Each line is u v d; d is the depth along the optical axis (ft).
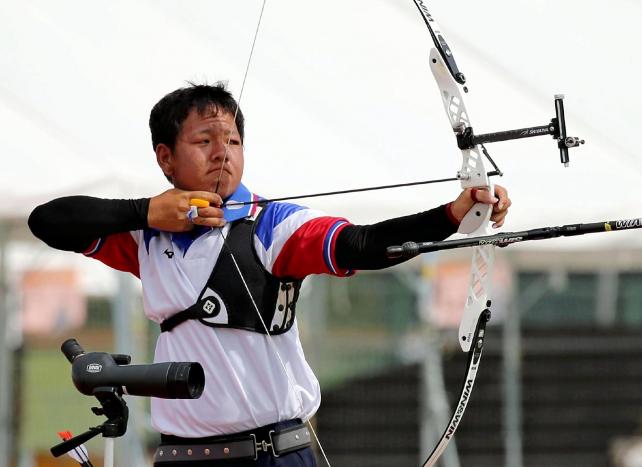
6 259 85.71
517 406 97.60
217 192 37.99
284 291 37.63
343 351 93.30
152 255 38.45
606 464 102.17
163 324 38.32
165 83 83.56
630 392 102.27
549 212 82.53
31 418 90.94
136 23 86.38
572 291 101.55
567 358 102.37
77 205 37.86
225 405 36.99
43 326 89.71
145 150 80.89
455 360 99.30
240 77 84.07
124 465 79.25
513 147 83.87
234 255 37.29
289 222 36.99
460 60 85.92
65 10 86.38
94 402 91.71
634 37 86.99
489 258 36.19
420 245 33.96
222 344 37.22
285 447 37.45
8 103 81.87
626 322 102.01
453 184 81.20
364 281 92.94
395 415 96.94
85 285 89.81
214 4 87.35
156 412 38.60
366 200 80.94
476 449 99.91
